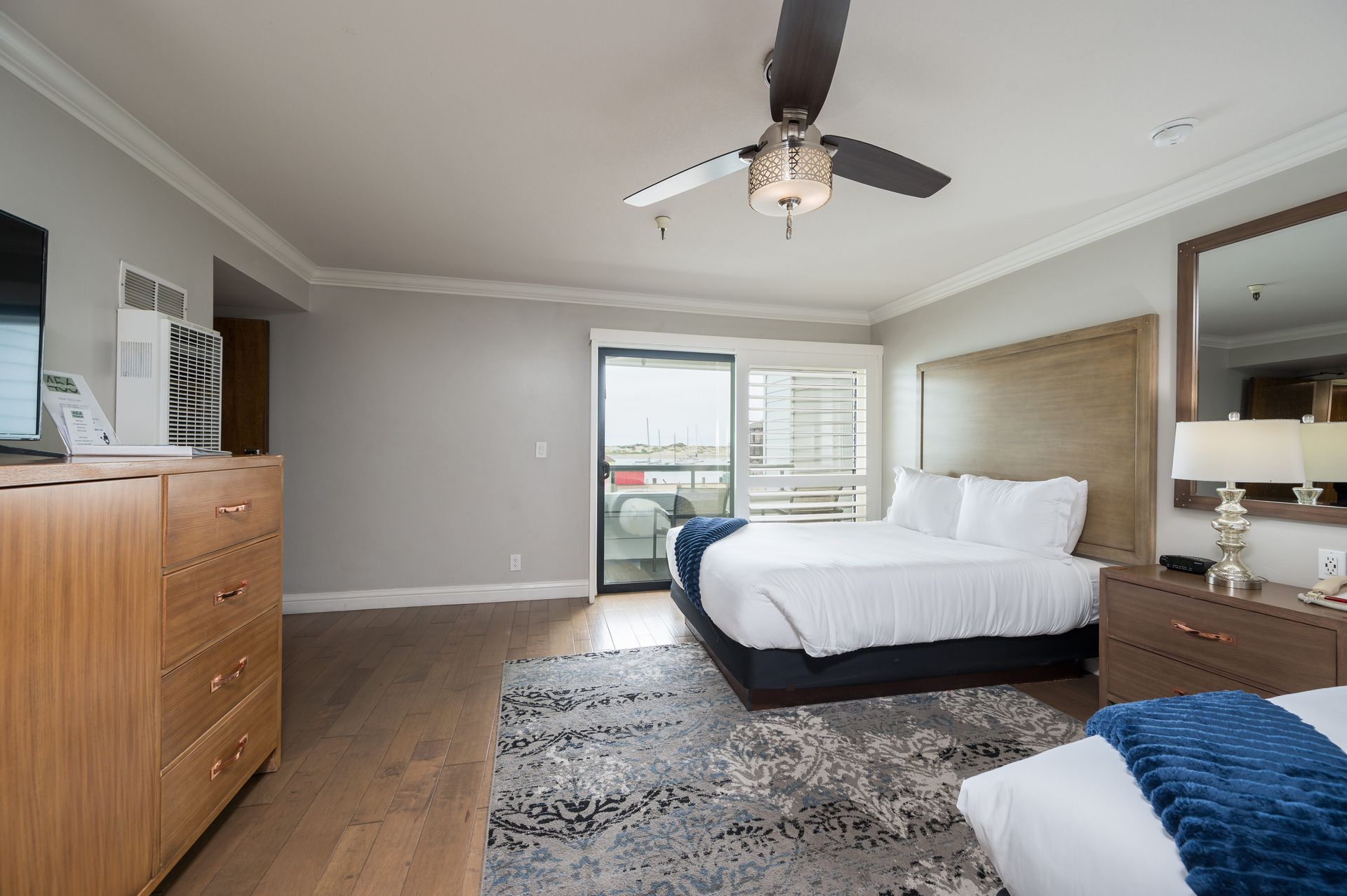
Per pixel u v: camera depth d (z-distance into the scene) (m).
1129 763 0.90
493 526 4.14
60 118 1.78
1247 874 0.65
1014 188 2.52
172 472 1.35
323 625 3.56
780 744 2.12
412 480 3.99
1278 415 2.13
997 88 1.80
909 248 3.32
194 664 1.44
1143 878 0.72
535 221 2.95
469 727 2.27
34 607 1.00
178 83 1.82
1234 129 2.04
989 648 2.58
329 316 3.84
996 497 3.09
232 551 1.63
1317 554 2.03
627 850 1.55
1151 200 2.58
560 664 2.93
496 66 1.73
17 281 1.29
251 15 1.52
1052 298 3.16
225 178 2.47
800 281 3.99
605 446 4.39
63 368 1.81
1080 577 2.63
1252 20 1.50
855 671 2.44
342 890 1.41
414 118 2.02
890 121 2.00
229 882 1.43
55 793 1.04
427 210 2.82
